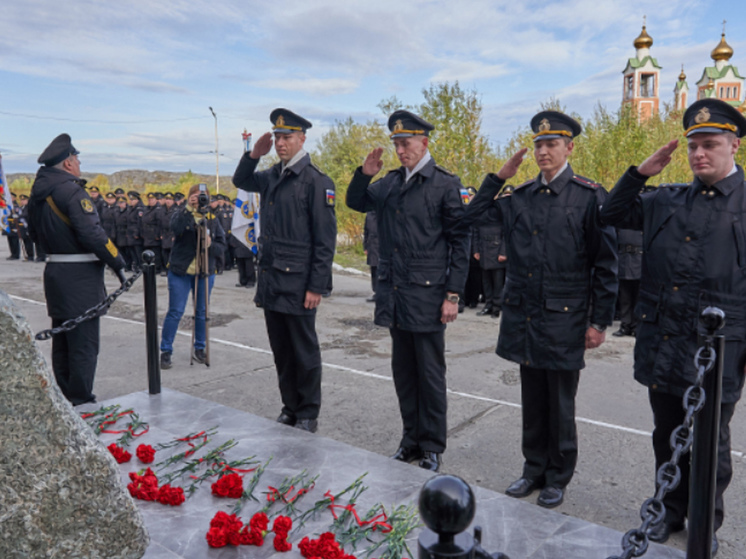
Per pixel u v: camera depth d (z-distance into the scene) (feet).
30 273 45.55
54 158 13.66
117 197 50.55
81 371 13.98
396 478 9.56
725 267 8.54
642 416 15.31
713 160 8.54
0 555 6.18
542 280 10.29
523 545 7.66
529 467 10.96
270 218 13.08
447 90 46.42
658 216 9.31
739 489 11.34
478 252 29.35
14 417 6.15
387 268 11.85
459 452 13.09
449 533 3.73
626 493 11.28
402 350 11.96
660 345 9.14
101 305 12.75
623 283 24.97
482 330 26.05
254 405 15.93
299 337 13.10
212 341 23.26
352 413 15.39
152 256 13.16
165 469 9.90
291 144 12.84
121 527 6.79
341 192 60.85
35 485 6.27
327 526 8.21
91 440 6.68
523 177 46.39
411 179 11.53
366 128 64.95
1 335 6.05
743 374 8.67
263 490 9.20
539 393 10.66
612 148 43.21
